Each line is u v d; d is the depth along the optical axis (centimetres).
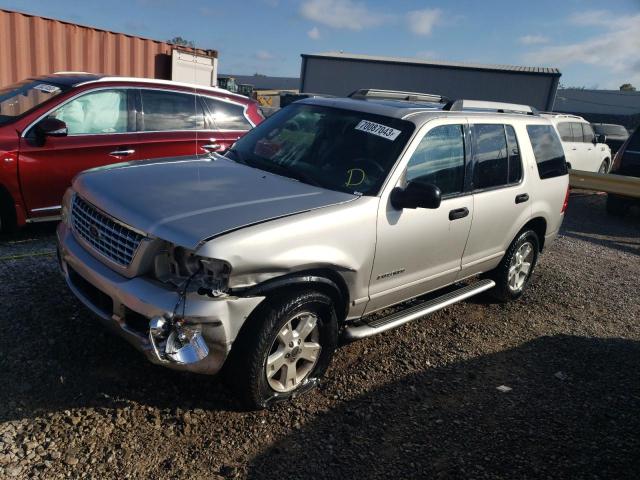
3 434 289
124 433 305
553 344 495
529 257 580
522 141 537
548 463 322
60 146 574
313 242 330
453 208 438
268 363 327
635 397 409
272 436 320
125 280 310
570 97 6444
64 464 277
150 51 1216
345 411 353
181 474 283
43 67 1039
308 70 2978
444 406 373
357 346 441
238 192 353
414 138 409
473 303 568
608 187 1073
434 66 2780
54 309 413
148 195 335
